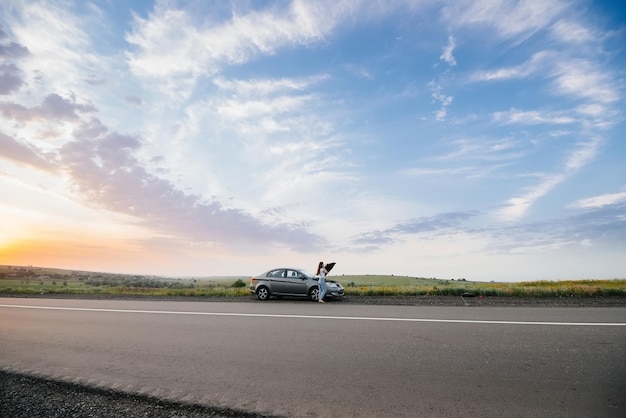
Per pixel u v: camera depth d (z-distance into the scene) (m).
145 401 4.53
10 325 9.98
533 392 4.53
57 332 8.84
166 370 5.70
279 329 8.70
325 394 4.60
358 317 10.29
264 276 16.78
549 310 11.18
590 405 4.13
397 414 4.00
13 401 4.58
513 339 7.19
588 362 5.66
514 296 15.66
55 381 5.30
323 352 6.53
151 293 21.14
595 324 8.58
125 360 6.30
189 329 8.95
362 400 4.39
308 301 15.64
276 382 5.06
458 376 5.14
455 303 13.52
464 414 3.97
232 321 10.02
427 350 6.51
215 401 4.47
